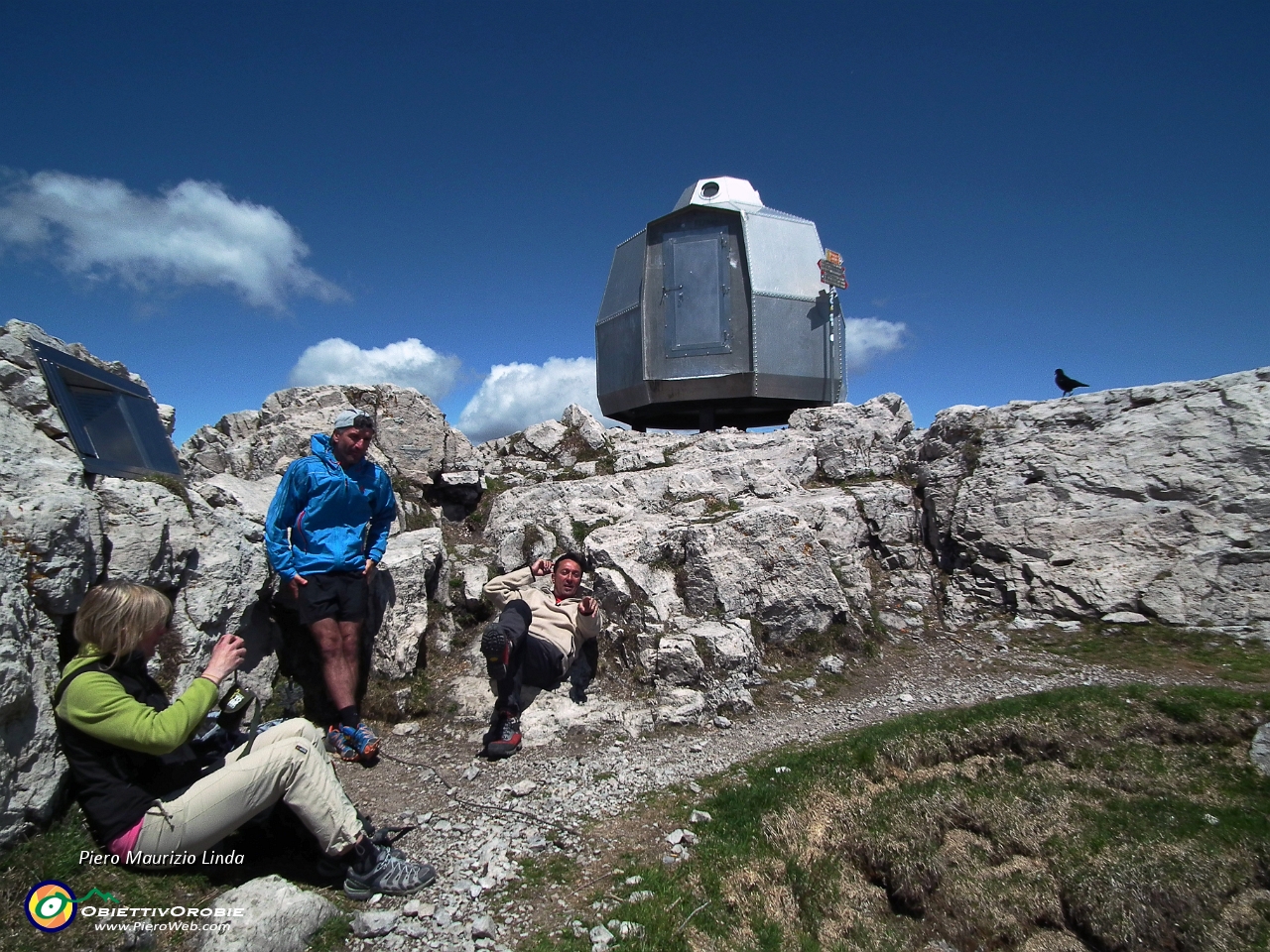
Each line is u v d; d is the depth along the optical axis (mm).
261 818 4961
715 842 5715
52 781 4535
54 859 4320
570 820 6031
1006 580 11422
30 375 6629
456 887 5000
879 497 12570
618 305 15523
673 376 14391
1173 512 10898
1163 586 10539
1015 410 12867
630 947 4480
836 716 8594
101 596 4395
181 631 6848
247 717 7574
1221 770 7152
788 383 14430
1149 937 5727
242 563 7688
